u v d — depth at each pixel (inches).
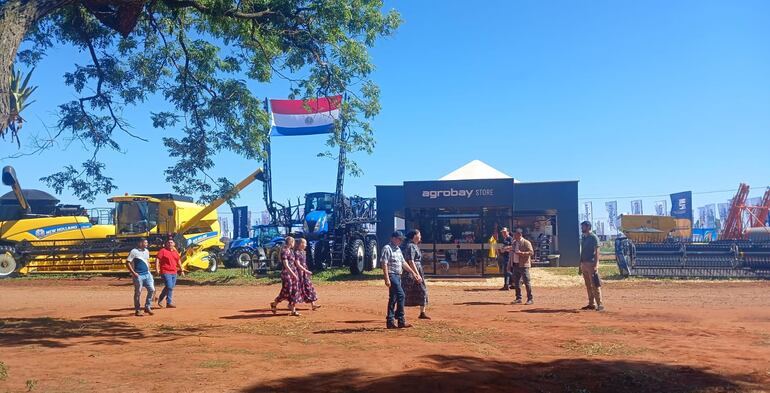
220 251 1245.1
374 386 261.3
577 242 1174.3
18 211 1113.4
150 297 566.9
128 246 1023.6
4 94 282.4
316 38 499.5
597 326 441.4
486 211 917.8
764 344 367.9
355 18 505.7
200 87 531.8
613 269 1016.2
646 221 1659.7
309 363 315.9
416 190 930.1
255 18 487.8
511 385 265.0
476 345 368.2
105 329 461.7
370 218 1128.2
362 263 1019.9
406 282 470.6
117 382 278.2
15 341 404.8
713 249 855.1
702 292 682.8
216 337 416.2
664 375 285.3
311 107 541.0
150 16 492.4
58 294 797.2
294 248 555.8
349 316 527.8
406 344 372.8
